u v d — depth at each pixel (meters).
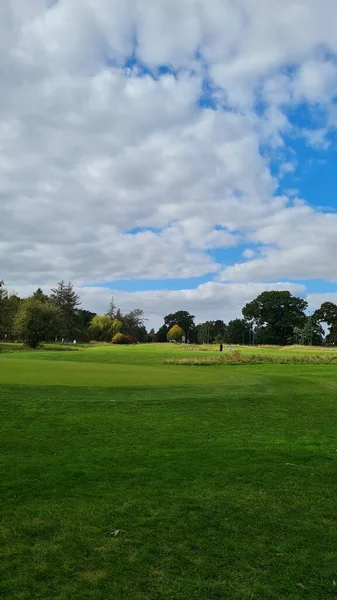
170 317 175.38
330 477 7.59
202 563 4.85
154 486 6.93
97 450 8.70
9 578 4.49
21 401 13.01
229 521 5.84
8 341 78.94
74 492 6.61
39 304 65.69
